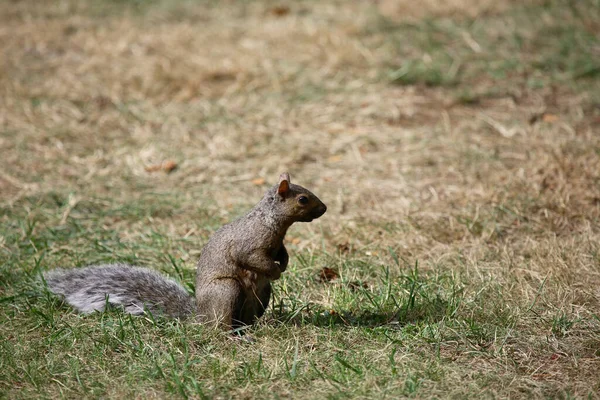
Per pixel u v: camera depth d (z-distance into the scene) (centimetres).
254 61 1748
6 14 2153
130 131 1508
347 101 1583
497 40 1794
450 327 832
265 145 1437
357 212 1184
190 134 1484
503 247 1034
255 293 845
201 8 2159
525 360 778
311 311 893
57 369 763
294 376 739
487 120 1483
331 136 1467
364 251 1058
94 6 2220
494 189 1197
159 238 1103
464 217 1120
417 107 1558
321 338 819
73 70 1767
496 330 819
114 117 1552
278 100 1599
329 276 989
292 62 1742
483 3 1939
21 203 1234
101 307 874
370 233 1103
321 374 741
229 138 1452
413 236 1084
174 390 722
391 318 871
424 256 1036
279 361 772
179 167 1366
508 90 1600
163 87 1661
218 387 729
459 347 798
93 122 1541
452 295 888
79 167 1372
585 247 1007
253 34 1906
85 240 1114
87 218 1189
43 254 1025
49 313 873
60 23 2053
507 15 1895
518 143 1382
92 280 899
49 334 834
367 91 1617
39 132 1487
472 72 1678
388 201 1220
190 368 760
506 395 713
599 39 1758
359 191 1260
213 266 834
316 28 1883
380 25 1892
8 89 1642
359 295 922
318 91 1627
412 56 1744
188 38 1903
